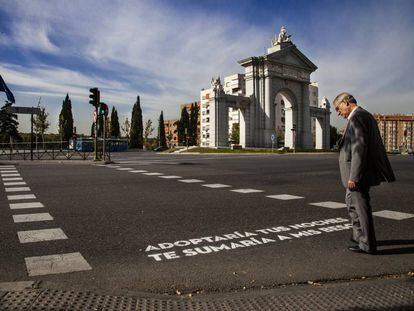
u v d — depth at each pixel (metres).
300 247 4.53
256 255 4.20
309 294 2.98
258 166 20.52
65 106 88.69
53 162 23.12
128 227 5.54
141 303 2.79
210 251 4.36
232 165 21.36
